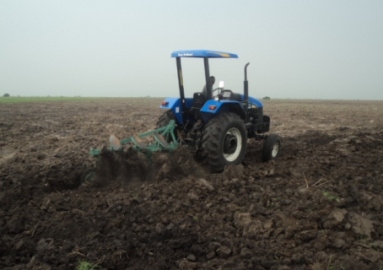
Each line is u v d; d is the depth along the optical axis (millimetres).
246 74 6980
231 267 3188
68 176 5926
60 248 3568
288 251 3479
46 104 32875
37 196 5141
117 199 4750
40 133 11953
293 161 7023
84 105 32750
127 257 3420
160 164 5777
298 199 4648
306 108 31188
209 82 6398
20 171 6398
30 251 3570
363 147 8648
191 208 4520
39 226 4051
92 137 10992
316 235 3705
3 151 8844
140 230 3916
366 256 3342
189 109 6766
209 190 5027
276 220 4059
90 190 5262
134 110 25750
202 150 6039
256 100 7840
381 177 5773
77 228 3943
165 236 3758
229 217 4254
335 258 3314
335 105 40062
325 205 4273
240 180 5422
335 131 12547
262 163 7094
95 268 3256
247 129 7398
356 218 4082
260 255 3387
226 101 6250
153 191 5000
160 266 3258
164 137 6590
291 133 12047
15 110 23297
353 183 5410
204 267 3219
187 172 5770
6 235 3908
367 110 27984
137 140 5957
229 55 6512
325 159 7156
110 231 3908
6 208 4711
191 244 3615
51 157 7820
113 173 5594
